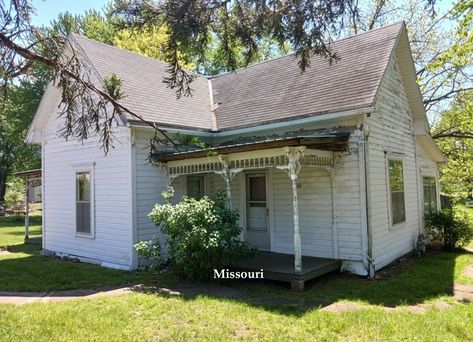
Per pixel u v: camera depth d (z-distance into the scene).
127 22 4.54
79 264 9.55
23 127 24.77
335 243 8.25
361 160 7.92
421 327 4.82
